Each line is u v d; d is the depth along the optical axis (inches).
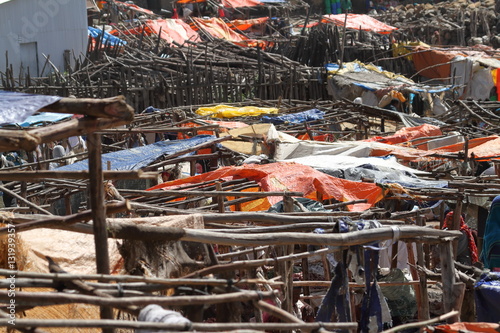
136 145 1064.8
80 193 774.5
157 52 1866.4
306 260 496.4
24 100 244.8
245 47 2026.3
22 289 322.7
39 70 1808.6
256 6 3016.7
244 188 615.5
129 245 315.0
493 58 1934.1
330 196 597.6
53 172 273.4
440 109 1670.8
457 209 575.2
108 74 1428.4
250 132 885.8
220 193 501.7
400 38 2598.4
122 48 1829.5
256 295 256.5
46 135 228.4
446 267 371.2
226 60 1822.1
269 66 1743.4
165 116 1157.1
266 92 1592.0
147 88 1424.7
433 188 582.2
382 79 1722.4
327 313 352.5
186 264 323.6
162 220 343.0
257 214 385.1
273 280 343.9
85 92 1380.4
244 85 1546.5
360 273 348.5
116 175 258.1
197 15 2906.0
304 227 367.9
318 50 2028.8
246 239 318.3
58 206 767.7
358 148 834.2
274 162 718.5
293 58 2063.2
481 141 873.5
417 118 1182.3
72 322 208.4
